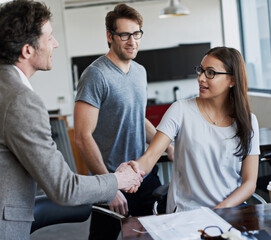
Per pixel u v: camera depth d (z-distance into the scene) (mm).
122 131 2340
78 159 6039
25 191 1470
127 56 2271
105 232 2375
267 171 2957
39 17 1480
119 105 2285
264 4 6727
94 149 2225
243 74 1901
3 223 1416
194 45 8312
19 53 1473
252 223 1438
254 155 1979
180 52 8320
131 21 2238
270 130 3416
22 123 1381
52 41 1565
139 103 2387
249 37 7402
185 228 1423
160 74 8352
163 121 1969
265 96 6105
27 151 1395
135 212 2451
